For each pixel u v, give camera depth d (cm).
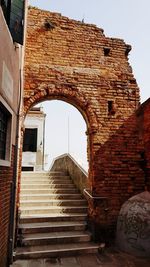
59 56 688
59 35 702
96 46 727
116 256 553
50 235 616
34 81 651
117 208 641
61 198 827
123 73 730
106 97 698
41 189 852
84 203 798
